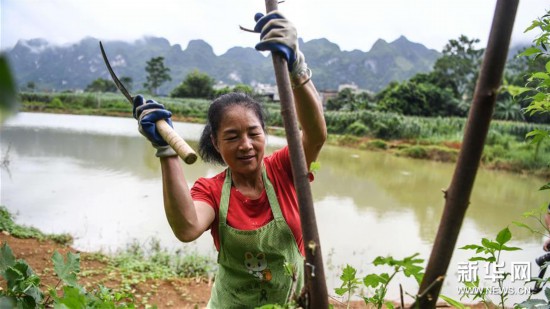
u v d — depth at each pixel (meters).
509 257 7.41
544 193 15.32
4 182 12.11
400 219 10.41
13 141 20.98
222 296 2.12
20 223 8.76
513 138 25.34
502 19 0.97
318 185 14.28
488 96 0.98
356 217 10.37
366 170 18.80
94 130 29.16
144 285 5.95
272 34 1.23
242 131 1.91
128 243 7.89
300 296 1.19
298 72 1.50
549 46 1.71
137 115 1.60
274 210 2.02
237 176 2.06
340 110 45.91
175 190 1.60
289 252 2.04
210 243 8.12
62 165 15.12
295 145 1.16
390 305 1.41
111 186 12.20
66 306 1.34
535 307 1.54
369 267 7.15
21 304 1.57
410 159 24.73
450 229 1.04
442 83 46.25
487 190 15.55
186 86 73.44
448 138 29.39
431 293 1.07
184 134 28.28
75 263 1.80
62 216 9.40
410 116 38.50
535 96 1.64
